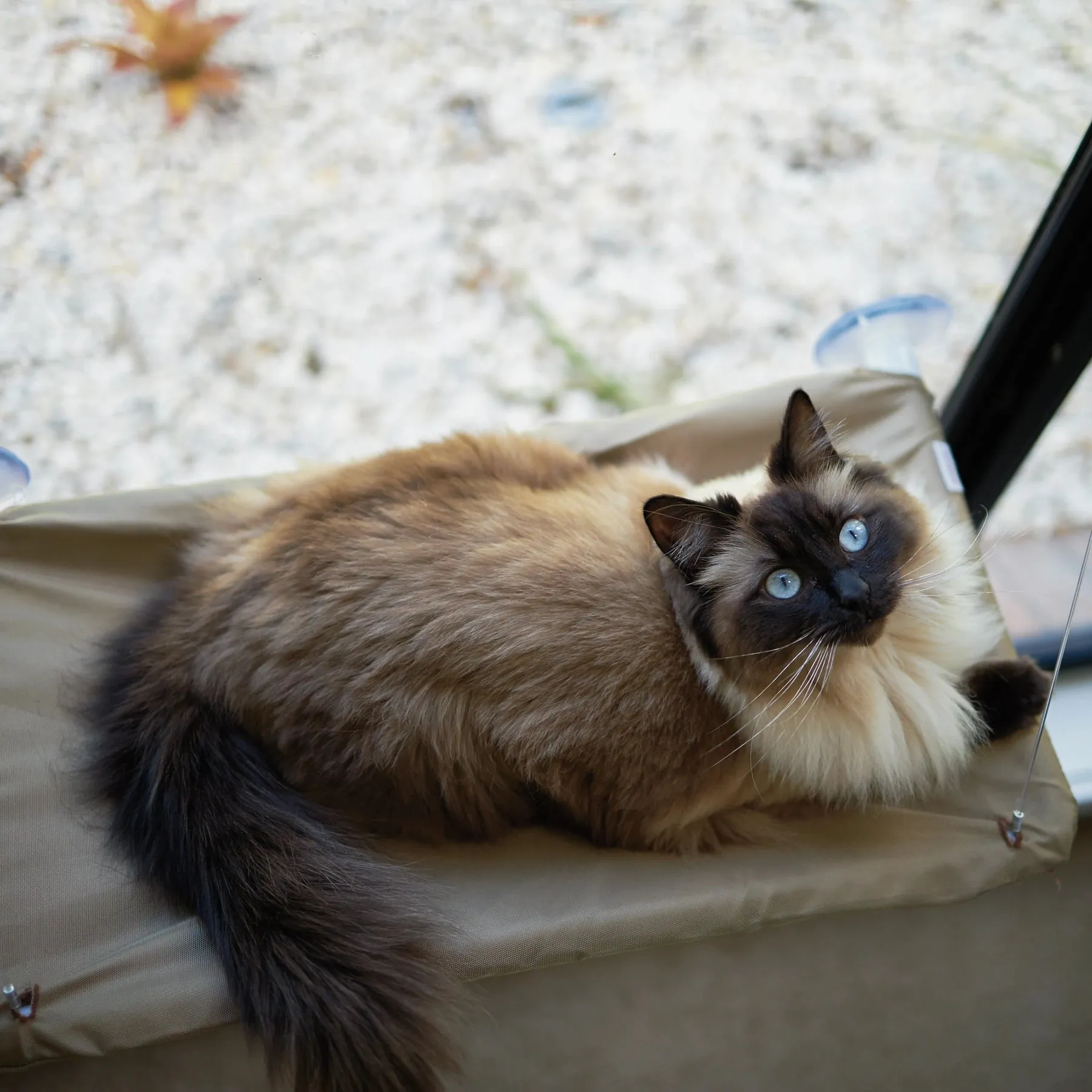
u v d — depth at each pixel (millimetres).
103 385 932
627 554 667
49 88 917
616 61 969
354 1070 578
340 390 957
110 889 644
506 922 628
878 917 702
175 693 676
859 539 639
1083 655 826
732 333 976
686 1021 721
